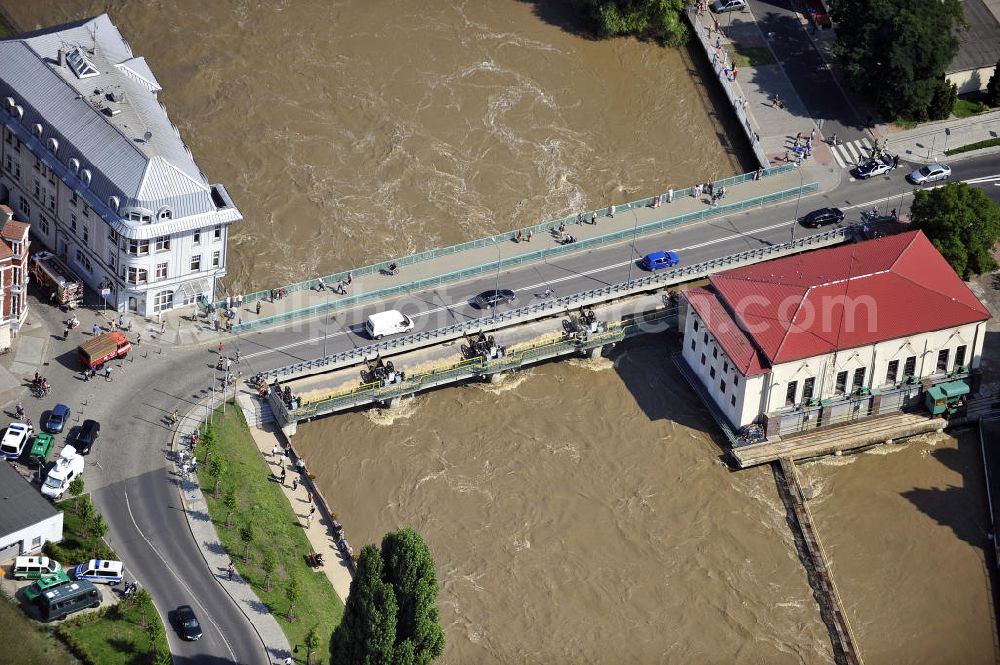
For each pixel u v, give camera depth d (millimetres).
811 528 190000
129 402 189875
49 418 183625
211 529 175125
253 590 169125
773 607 181250
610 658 173750
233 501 178000
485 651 172875
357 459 193750
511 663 172000
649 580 183000
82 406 188000
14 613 159750
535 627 176250
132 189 192875
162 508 176500
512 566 182750
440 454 195750
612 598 180375
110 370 192625
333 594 174750
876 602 183250
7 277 189125
